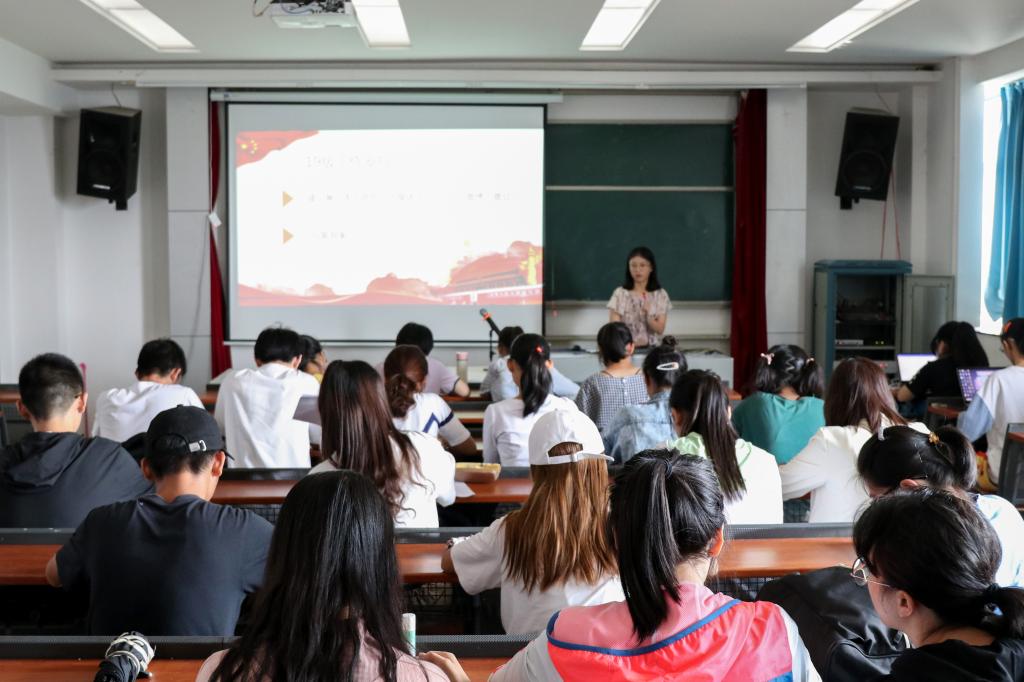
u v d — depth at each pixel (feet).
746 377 26.99
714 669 4.18
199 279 26.73
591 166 27.17
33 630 9.50
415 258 26.91
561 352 25.05
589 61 25.68
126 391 12.88
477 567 7.29
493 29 21.91
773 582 6.11
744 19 20.97
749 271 26.81
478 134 26.66
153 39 23.75
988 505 6.92
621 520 4.38
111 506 6.62
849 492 9.87
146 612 6.39
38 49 24.11
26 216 27.30
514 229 26.89
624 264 27.40
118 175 26.40
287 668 3.84
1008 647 3.98
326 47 23.84
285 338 13.28
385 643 4.00
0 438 16.67
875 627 5.55
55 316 27.50
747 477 9.20
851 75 26.07
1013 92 24.39
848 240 28.25
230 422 12.84
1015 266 24.06
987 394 15.44
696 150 27.20
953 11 20.39
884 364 26.27
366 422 8.66
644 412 12.09
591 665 4.26
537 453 6.81
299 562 3.97
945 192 26.13
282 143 26.58
